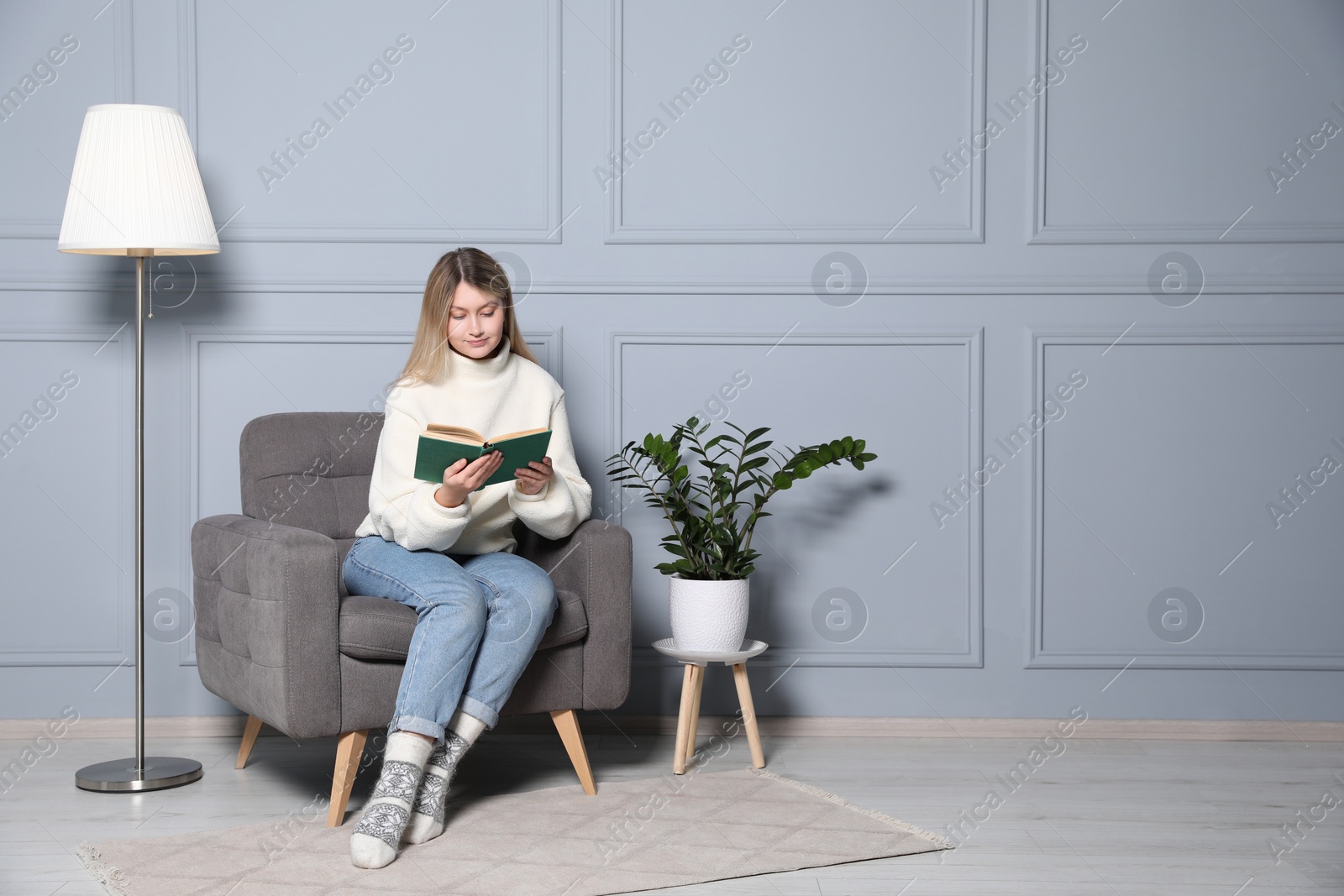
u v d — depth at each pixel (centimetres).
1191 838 190
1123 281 261
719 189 261
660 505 239
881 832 188
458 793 212
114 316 255
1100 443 262
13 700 254
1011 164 261
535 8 257
